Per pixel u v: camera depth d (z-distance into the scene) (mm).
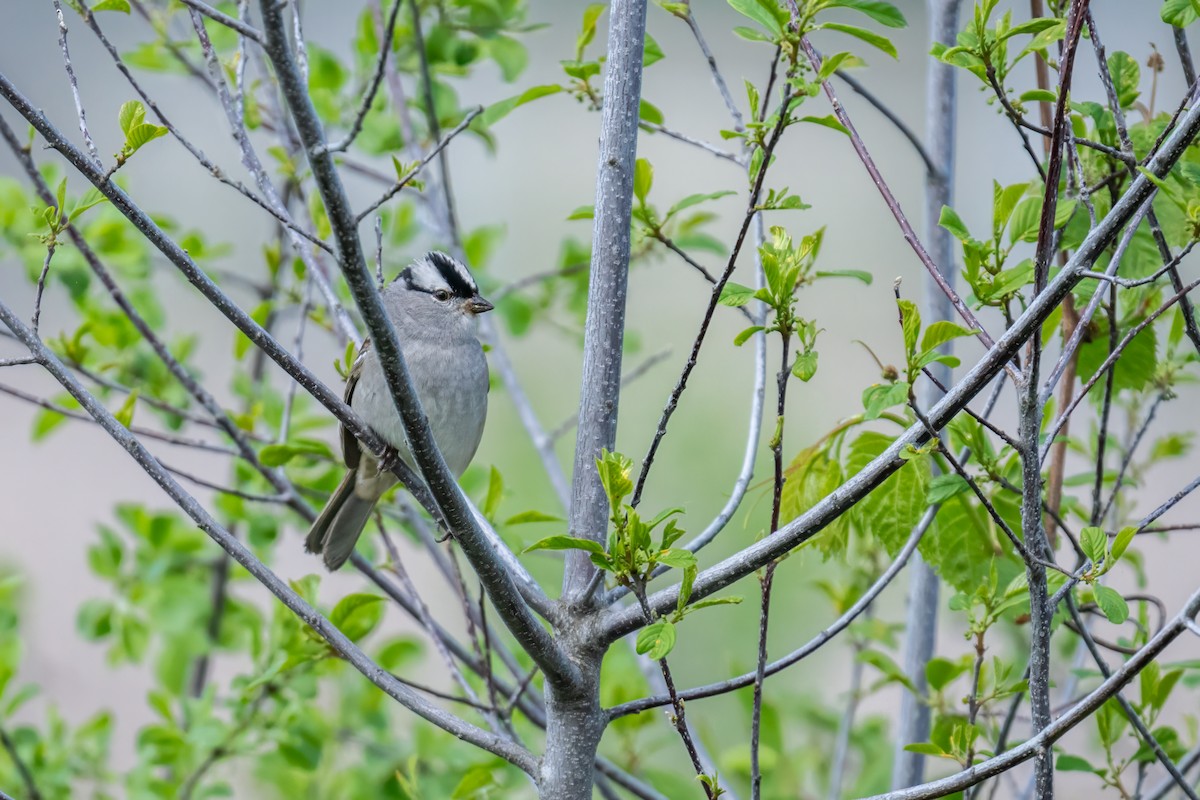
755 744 5836
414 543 11305
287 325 17984
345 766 10859
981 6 6070
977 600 6879
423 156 11000
